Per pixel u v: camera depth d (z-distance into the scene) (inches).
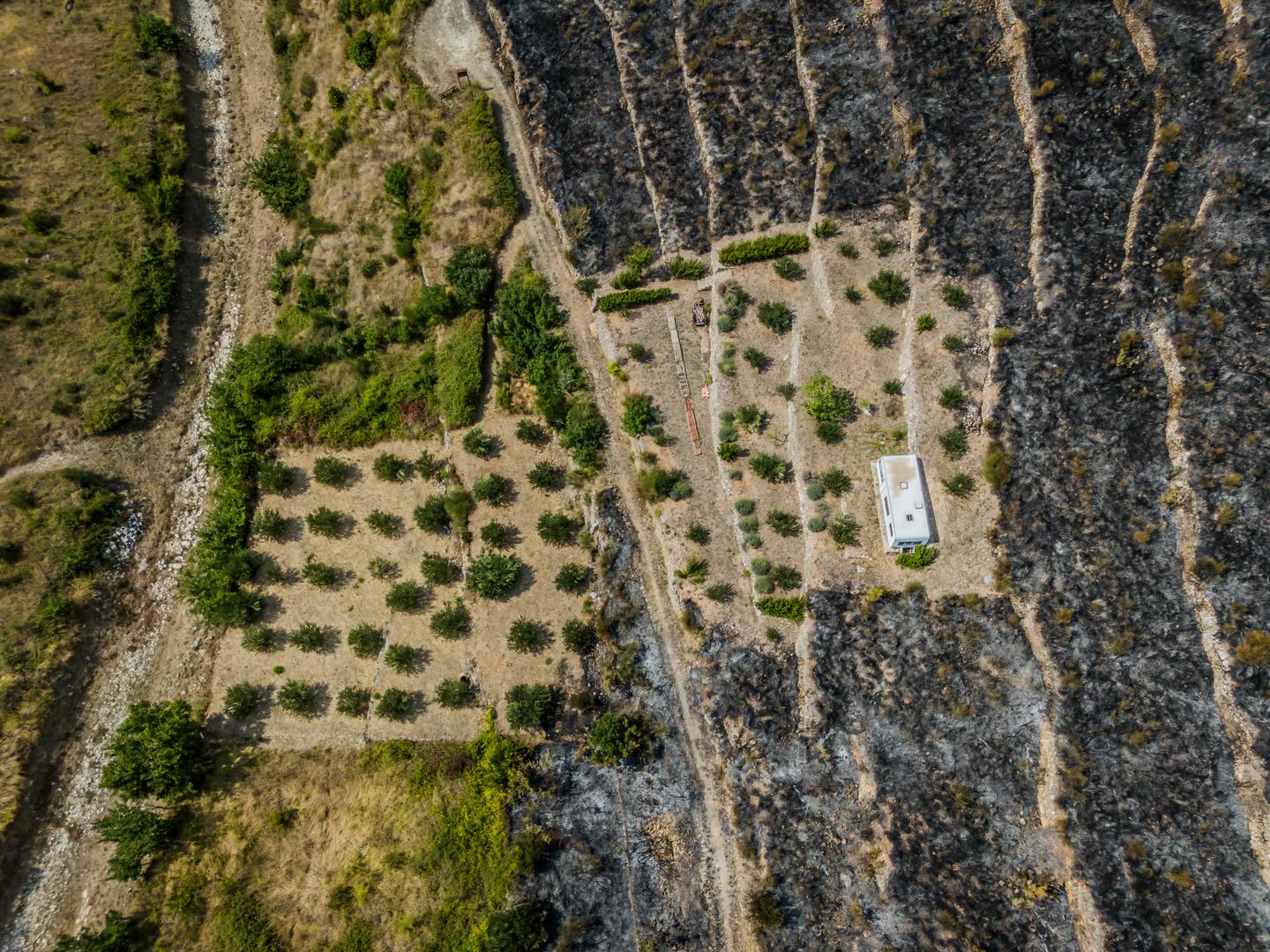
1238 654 1250.6
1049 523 1393.9
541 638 1577.3
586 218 1606.8
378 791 1519.4
